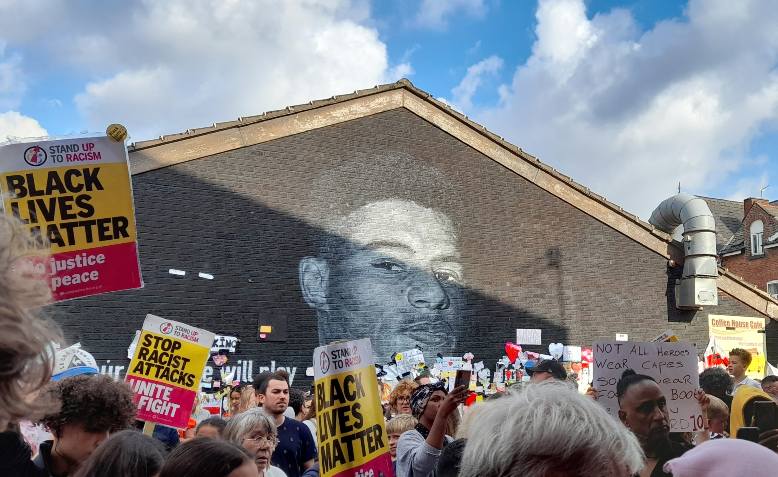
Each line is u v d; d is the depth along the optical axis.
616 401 5.19
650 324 16.28
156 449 2.62
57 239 4.49
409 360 14.42
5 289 1.26
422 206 15.21
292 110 14.36
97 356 12.21
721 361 15.82
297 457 6.16
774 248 34.75
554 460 1.63
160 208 13.11
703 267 16.14
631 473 1.72
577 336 15.74
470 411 2.87
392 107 15.33
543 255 15.88
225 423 5.11
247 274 13.57
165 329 5.54
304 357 13.74
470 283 15.23
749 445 1.74
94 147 4.66
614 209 16.45
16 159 4.46
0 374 1.25
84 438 3.03
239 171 13.87
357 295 14.36
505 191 15.91
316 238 14.26
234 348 13.20
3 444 1.96
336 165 14.69
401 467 4.20
